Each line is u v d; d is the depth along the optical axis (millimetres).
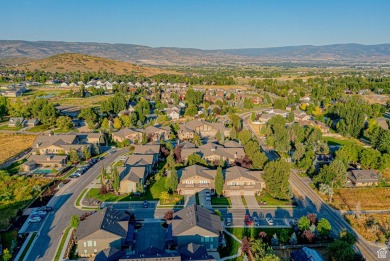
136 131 154250
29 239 75062
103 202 93188
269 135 159250
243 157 121688
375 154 118375
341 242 69188
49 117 181000
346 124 168125
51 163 121188
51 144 132750
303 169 117688
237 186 99875
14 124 177125
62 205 91250
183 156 122000
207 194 96438
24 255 69375
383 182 109688
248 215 87188
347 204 94625
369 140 158250
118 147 144625
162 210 89125
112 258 63750
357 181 106500
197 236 71438
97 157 131375
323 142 144375
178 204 92562
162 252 65500
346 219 86250
